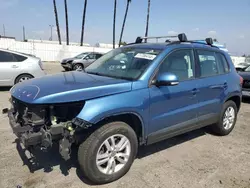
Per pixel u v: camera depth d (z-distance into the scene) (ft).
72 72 13.69
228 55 16.89
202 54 14.35
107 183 10.36
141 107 10.73
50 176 10.64
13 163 11.58
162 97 11.58
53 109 9.65
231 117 16.88
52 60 94.89
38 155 12.40
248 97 29.07
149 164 12.12
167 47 12.57
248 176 11.49
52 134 9.28
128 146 10.73
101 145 9.79
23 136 9.38
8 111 11.59
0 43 86.43
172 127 12.54
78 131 9.66
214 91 14.71
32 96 9.53
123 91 10.37
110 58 14.10
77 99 9.36
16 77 28.19
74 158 12.16
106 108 9.57
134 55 12.92
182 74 12.89
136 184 10.36
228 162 12.79
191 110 13.29
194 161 12.71
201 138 16.07
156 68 11.58
